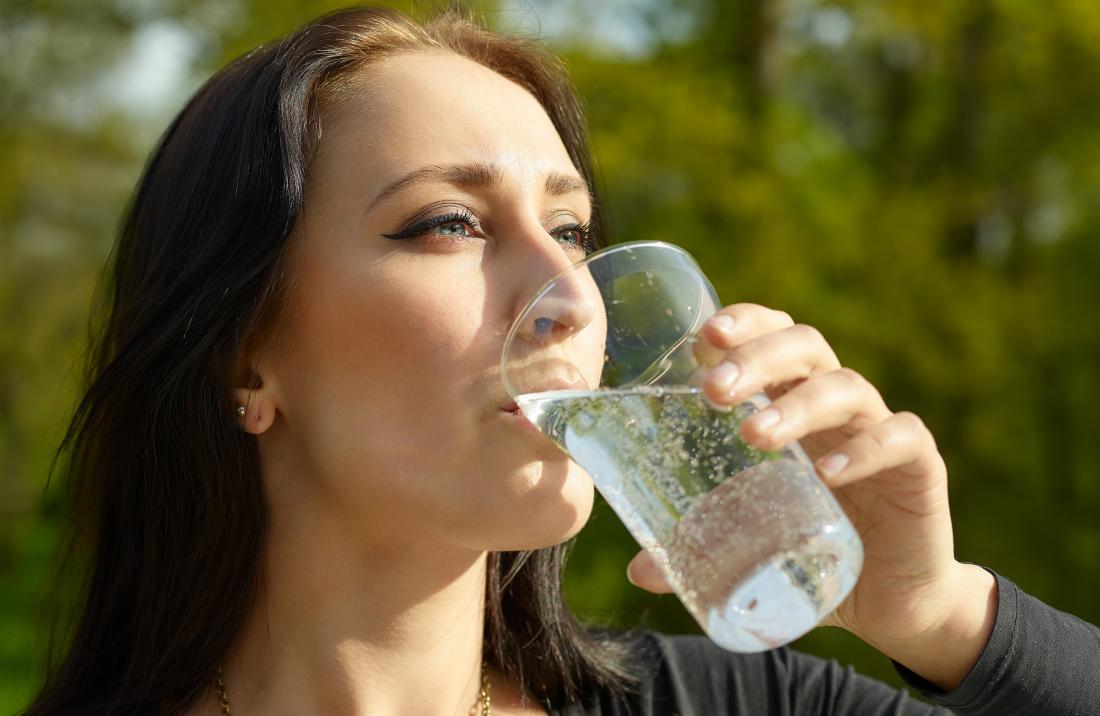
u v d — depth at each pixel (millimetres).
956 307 6672
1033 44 7559
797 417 1288
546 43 2135
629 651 2018
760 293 6488
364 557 1669
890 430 1430
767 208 6637
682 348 1335
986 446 6535
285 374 1678
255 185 1670
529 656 1887
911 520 1560
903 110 8914
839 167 7586
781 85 7457
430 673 1710
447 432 1546
